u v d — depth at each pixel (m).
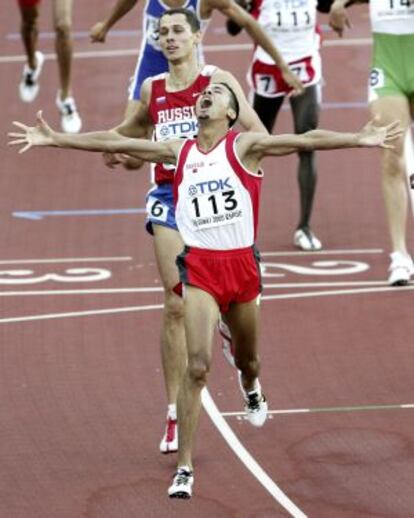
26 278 48.75
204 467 34.38
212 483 33.53
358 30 75.19
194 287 31.48
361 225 53.47
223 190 31.33
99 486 33.50
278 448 35.41
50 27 77.44
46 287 47.78
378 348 41.88
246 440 35.88
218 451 35.28
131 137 35.31
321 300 45.91
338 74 70.06
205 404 38.09
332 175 58.94
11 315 45.12
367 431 36.28
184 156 31.58
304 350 41.84
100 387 39.44
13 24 78.00
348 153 61.28
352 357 41.25
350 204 55.78
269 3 48.53
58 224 54.34
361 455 34.88
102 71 70.81
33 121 64.94
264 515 31.86
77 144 31.84
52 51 73.81
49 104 66.88
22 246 52.22
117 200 56.88
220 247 31.42
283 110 65.38
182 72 34.12
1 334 43.50
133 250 51.56
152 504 32.47
